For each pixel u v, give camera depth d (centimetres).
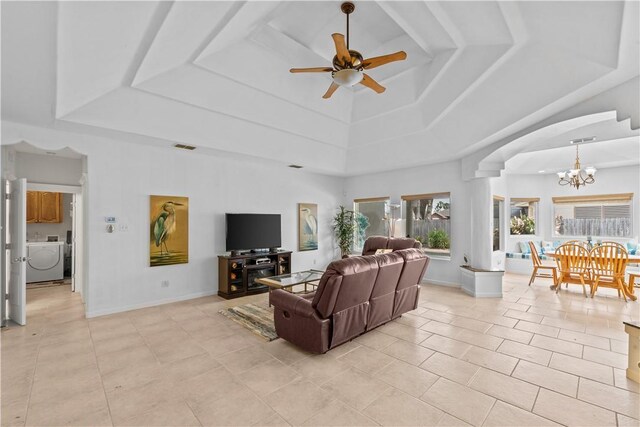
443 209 644
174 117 424
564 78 296
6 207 413
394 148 609
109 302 444
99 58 261
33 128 383
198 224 543
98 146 436
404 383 256
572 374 267
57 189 511
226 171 583
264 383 257
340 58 303
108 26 216
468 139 487
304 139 575
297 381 260
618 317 416
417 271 409
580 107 327
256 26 336
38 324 398
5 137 364
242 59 376
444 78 395
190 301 512
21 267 396
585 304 480
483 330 374
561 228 778
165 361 296
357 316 332
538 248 755
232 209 591
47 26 183
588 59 263
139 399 234
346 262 296
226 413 217
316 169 697
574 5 223
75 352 316
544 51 287
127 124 401
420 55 392
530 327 382
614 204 708
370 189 765
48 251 651
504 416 212
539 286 612
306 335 309
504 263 758
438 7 277
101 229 438
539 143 569
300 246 712
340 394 240
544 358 298
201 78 381
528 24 263
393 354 310
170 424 206
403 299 404
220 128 472
